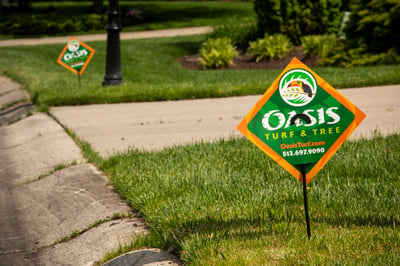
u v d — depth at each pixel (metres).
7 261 4.18
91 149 6.76
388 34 13.77
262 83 10.69
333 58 13.95
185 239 3.75
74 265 3.94
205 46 16.41
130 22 30.61
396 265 3.12
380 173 5.02
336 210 4.10
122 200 4.96
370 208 4.06
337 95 3.50
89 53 11.08
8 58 18.14
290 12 16.22
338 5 16.08
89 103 10.03
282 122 3.50
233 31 18.75
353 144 6.09
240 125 3.48
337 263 3.14
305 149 3.54
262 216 4.07
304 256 3.30
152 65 15.55
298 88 3.48
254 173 5.19
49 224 4.84
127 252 3.81
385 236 3.51
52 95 10.20
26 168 6.66
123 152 6.58
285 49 15.41
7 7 36.69
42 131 8.08
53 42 23.91
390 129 7.05
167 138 7.27
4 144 7.98
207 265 3.30
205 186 4.83
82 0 46.56
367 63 13.48
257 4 17.23
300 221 3.95
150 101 10.16
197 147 6.32
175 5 37.84
